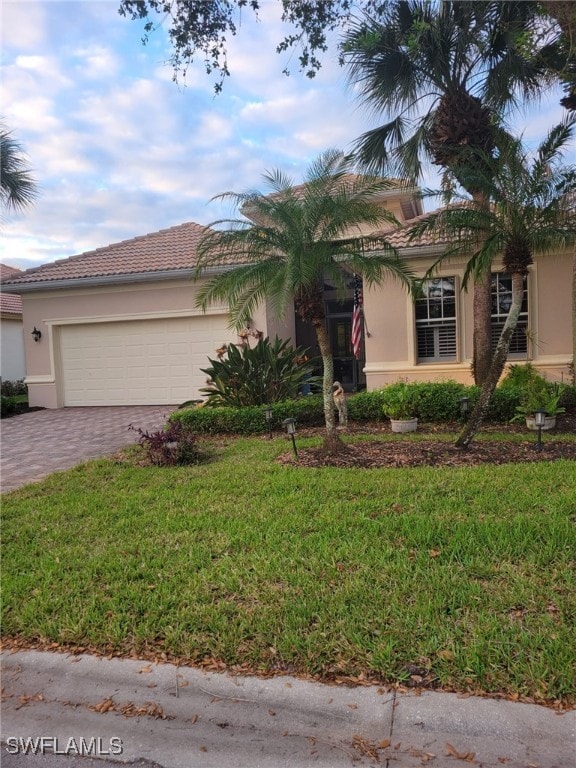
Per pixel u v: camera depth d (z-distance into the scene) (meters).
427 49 9.61
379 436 8.85
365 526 4.71
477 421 7.37
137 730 2.70
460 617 3.29
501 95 10.00
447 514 4.84
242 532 4.75
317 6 8.52
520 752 2.38
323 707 2.71
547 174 6.67
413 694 2.74
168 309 14.14
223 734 2.63
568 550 4.01
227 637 3.25
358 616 3.35
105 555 4.49
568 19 6.75
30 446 9.80
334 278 7.27
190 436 7.93
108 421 12.35
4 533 5.14
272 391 10.33
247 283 7.48
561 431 8.75
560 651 2.90
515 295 7.07
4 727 2.78
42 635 3.42
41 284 14.45
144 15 7.79
